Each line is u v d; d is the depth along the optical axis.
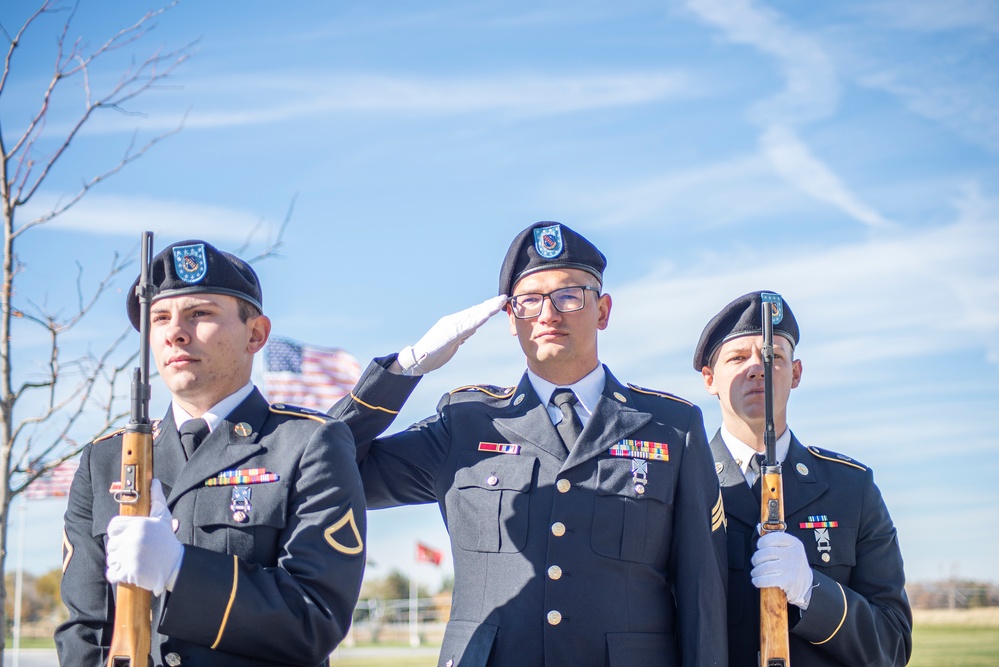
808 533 4.66
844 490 4.78
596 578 3.97
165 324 3.87
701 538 4.10
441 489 4.30
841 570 4.66
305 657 3.52
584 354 4.32
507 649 3.92
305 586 3.55
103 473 3.89
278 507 3.69
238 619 3.41
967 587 15.88
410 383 4.37
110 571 3.37
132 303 4.09
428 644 22.20
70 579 3.81
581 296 4.30
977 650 13.16
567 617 3.92
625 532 4.03
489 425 4.33
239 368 3.93
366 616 23.59
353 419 4.34
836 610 4.30
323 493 3.71
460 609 4.10
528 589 3.98
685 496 4.16
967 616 15.55
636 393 4.46
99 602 3.75
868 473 4.88
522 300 4.34
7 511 5.36
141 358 3.56
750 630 4.46
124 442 3.49
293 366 11.81
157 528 3.40
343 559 3.65
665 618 4.07
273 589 3.48
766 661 4.09
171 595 3.40
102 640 3.72
